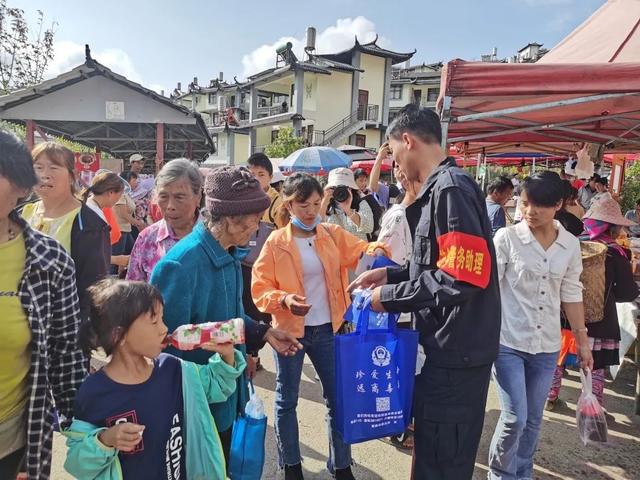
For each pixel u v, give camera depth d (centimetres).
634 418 348
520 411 232
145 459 147
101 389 143
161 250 236
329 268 252
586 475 277
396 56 2908
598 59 413
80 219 222
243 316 188
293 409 250
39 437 159
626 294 312
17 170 137
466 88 312
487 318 175
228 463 183
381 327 192
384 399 186
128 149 1568
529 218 239
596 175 920
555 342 242
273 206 384
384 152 427
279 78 2795
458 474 180
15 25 1488
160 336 145
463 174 173
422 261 178
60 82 867
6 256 148
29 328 152
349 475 251
